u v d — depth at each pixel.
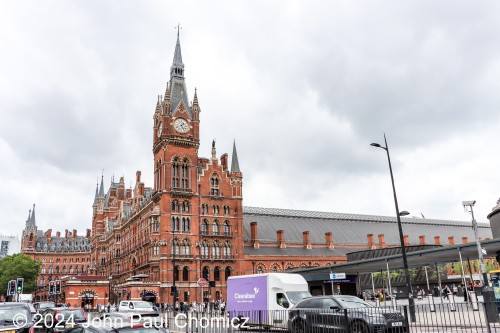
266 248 107.12
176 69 103.19
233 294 37.09
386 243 131.38
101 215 157.00
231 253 96.62
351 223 134.75
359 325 19.42
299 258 106.81
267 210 123.56
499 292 31.70
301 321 22.42
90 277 103.44
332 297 24.14
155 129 99.31
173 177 93.62
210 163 99.62
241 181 101.88
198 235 92.62
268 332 24.78
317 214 131.62
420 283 88.62
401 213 32.69
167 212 90.50
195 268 90.19
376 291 80.88
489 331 19.61
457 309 22.84
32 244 197.88
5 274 142.38
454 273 106.56
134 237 110.50
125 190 154.88
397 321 19.70
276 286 33.47
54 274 197.38
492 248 47.88
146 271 95.56
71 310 29.92
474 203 35.59
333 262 112.31
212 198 97.19
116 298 103.25
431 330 24.45
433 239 143.12
